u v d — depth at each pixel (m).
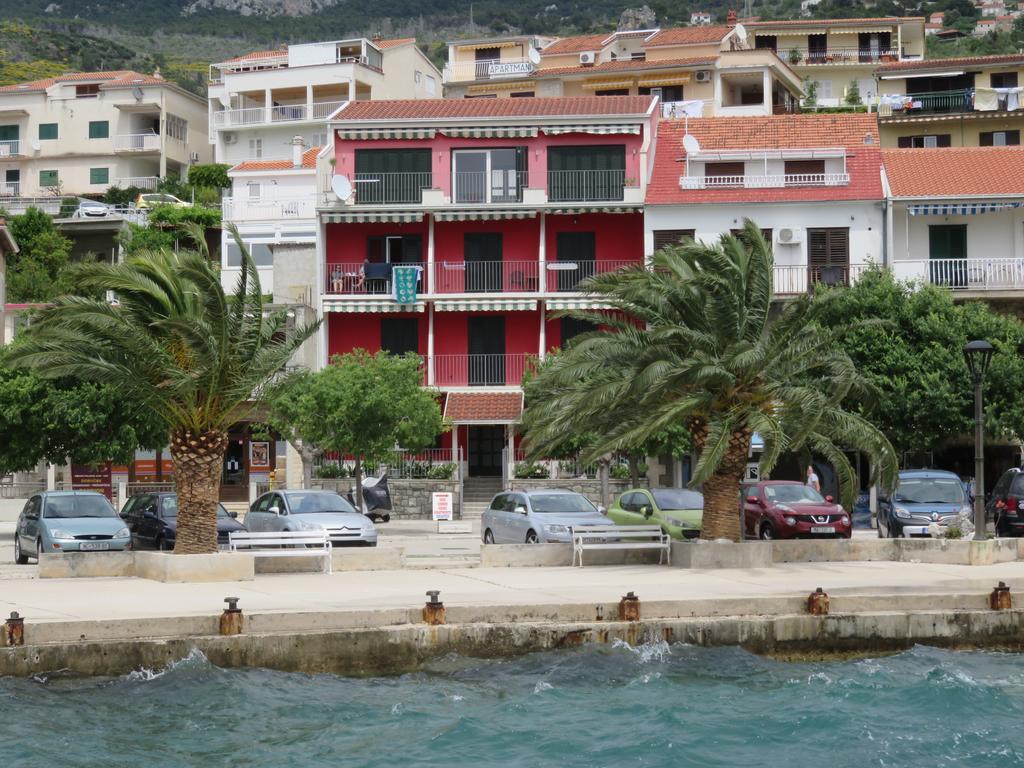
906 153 57.25
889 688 20.50
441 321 58.44
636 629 22.22
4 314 58.88
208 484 28.20
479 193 57.53
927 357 44.50
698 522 33.81
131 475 57.44
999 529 36.19
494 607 22.08
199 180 96.50
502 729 18.39
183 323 26.62
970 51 142.25
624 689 20.48
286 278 62.41
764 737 18.06
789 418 29.25
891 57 103.12
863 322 29.84
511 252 58.19
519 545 30.31
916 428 44.56
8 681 19.66
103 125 103.31
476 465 58.16
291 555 28.86
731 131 59.25
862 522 47.25
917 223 54.12
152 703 19.34
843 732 18.22
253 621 21.09
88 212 85.88
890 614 23.05
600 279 30.73
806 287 53.28
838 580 26.66
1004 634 23.34
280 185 78.62
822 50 104.88
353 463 55.91
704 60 89.25
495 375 57.81
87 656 20.12
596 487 52.69
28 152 103.69
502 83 99.19
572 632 22.00
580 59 102.44
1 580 27.38
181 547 28.03
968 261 51.69
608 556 30.80
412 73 100.69
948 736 18.09
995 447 49.62
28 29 199.75
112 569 28.33
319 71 93.75
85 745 17.42
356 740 17.89
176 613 21.52
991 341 44.72
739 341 28.73
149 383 27.41
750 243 30.84
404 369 47.66
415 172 57.78
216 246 83.06
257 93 96.62
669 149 58.72
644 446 46.59
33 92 104.31
